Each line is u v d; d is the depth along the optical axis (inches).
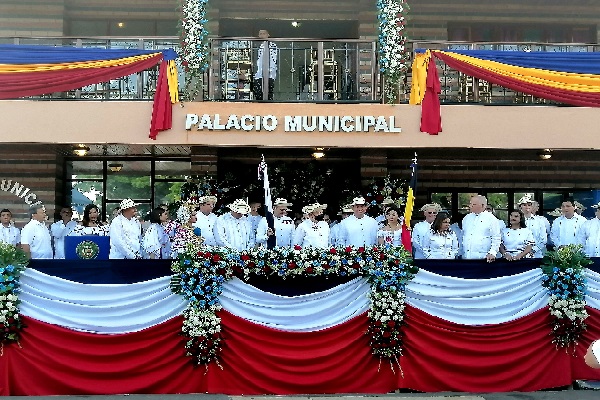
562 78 484.4
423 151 575.8
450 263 329.1
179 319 313.9
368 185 561.3
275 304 317.7
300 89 572.4
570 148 485.1
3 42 576.4
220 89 519.8
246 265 314.5
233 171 581.0
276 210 397.1
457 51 484.7
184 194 551.2
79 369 305.4
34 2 600.1
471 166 605.9
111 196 607.2
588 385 325.1
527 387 324.5
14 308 303.0
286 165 585.3
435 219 383.2
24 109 465.4
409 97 537.6
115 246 360.5
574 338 330.6
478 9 630.5
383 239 383.9
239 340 313.7
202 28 480.7
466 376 322.7
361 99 528.7
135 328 310.8
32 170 579.8
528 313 330.3
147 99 480.7
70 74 465.7
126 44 549.0
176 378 311.3
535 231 414.3
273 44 526.9
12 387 303.4
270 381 313.3
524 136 483.8
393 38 489.7
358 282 323.6
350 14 620.7
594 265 337.1
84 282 313.4
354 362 318.0
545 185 613.6
